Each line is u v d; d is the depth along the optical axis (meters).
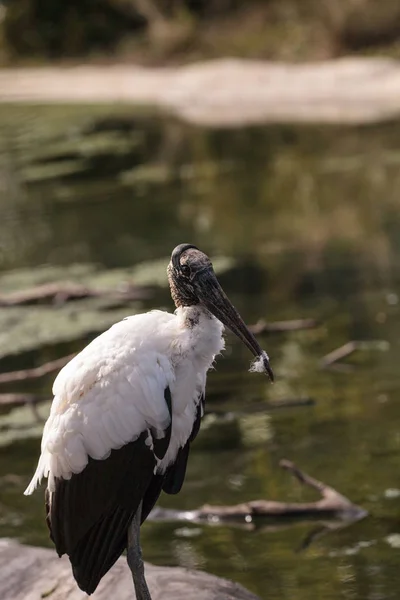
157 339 5.83
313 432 10.67
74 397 5.76
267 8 44.16
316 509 8.96
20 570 7.07
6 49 48.66
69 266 16.75
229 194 22.12
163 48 44.88
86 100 37.78
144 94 38.31
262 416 11.13
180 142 28.77
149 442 5.74
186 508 9.22
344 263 16.53
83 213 20.83
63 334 13.40
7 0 48.97
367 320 13.83
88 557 5.90
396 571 7.97
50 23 48.69
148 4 47.06
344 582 7.86
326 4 39.44
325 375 12.14
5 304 14.48
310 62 38.78
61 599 6.76
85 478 5.76
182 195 22.25
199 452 10.35
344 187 22.34
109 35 48.12
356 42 38.91
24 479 9.88
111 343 5.80
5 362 12.54
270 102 34.78
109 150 28.00
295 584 7.84
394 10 38.53
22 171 25.64
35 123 33.25
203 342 5.90
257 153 26.62
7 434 10.84
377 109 31.89
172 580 6.91
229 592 6.82
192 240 18.23
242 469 9.94
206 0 46.34
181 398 5.87
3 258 17.52
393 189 21.92
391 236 18.12
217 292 5.99
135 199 21.98
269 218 19.80
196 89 37.44
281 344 13.17
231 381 12.11
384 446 10.24
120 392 5.69
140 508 5.95
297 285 15.47
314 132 28.86
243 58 41.34
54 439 5.76
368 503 9.12
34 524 9.05
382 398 11.40
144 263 16.75
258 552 8.40
